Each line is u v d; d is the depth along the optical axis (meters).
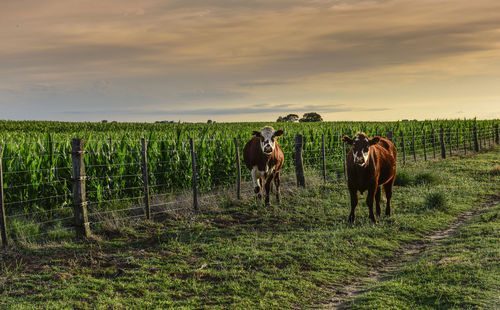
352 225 9.52
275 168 11.14
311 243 8.12
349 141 9.84
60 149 10.86
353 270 6.97
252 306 5.43
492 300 5.16
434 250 7.67
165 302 5.49
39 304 5.27
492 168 17.94
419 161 22.14
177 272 6.55
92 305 5.36
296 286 6.14
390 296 5.51
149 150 12.30
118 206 10.42
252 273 6.53
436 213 10.83
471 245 7.66
